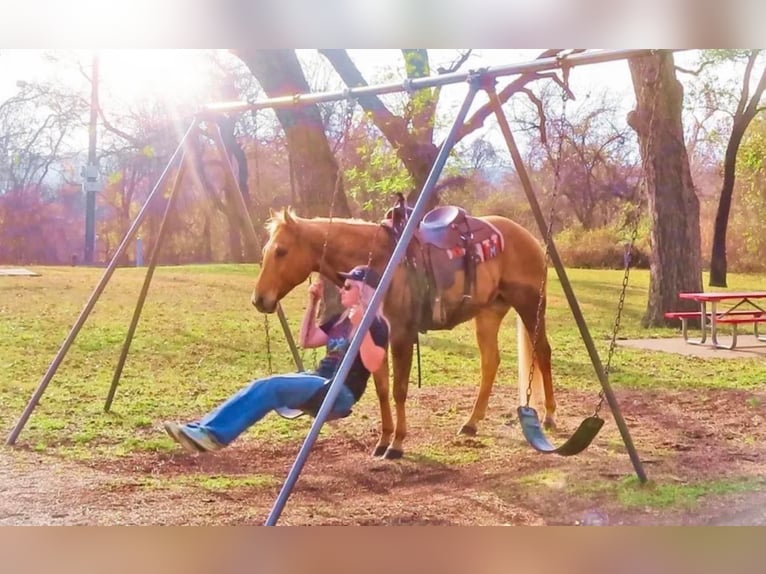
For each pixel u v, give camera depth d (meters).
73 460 5.38
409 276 5.23
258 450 5.78
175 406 6.84
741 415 6.58
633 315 11.14
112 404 6.84
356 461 5.46
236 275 13.11
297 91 9.52
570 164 12.86
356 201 10.95
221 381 7.77
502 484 4.92
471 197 12.42
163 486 4.90
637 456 4.90
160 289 11.77
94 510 4.45
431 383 8.09
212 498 4.69
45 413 6.49
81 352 8.56
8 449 5.56
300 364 6.51
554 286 12.47
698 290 11.08
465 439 5.97
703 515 4.36
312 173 9.49
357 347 3.94
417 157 9.63
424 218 5.69
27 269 12.98
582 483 4.91
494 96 4.74
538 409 6.19
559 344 9.57
